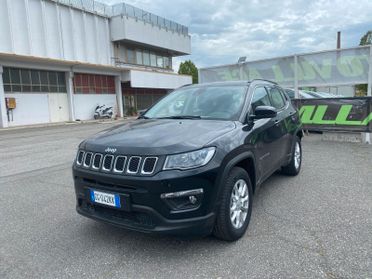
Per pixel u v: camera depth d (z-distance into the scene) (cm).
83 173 348
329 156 801
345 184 560
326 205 460
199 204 314
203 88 500
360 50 1027
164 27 3888
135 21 3434
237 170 360
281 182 582
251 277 289
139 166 311
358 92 2855
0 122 2241
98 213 349
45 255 345
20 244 373
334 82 1089
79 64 2739
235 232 353
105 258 334
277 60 1211
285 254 326
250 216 388
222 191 330
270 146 467
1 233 405
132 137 350
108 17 3325
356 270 292
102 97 3206
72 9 2955
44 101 2597
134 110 3669
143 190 306
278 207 458
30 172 750
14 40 2431
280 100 593
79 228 412
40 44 2658
